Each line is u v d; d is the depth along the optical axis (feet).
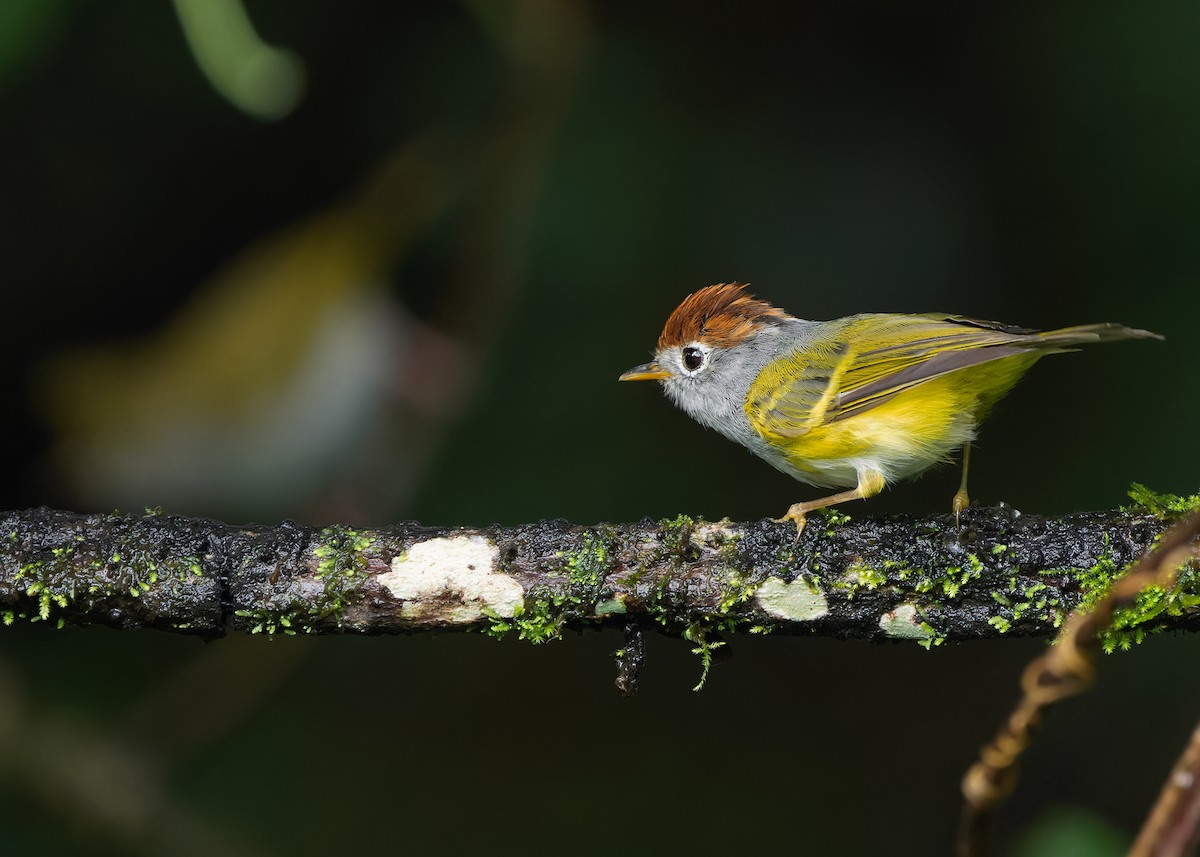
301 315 32.17
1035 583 20.49
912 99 36.37
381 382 32.40
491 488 35.06
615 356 35.60
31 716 30.73
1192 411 33.58
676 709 37.32
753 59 36.32
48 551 20.70
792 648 38.11
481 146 33.06
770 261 35.70
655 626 21.49
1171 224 34.45
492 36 35.55
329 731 35.63
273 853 32.09
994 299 35.83
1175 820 14.38
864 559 20.84
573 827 34.37
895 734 36.29
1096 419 34.78
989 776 16.49
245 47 25.03
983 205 36.01
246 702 33.83
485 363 33.24
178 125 36.50
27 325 37.29
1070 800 33.78
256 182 37.60
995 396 25.57
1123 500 33.60
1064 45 35.12
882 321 27.61
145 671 34.42
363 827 33.53
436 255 35.24
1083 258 35.24
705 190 35.83
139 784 31.07
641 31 36.24
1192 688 33.71
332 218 33.22
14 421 37.11
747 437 29.22
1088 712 34.63
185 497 32.63
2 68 25.81
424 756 35.60
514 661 37.81
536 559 20.97
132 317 38.27
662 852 33.94
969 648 37.58
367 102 36.70
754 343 29.30
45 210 36.40
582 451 35.53
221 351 32.22
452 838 33.96
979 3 35.83
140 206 37.17
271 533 21.01
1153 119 34.37
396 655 37.45
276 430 32.14
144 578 20.61
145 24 34.86
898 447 25.72
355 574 20.71
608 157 35.55
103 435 32.48
